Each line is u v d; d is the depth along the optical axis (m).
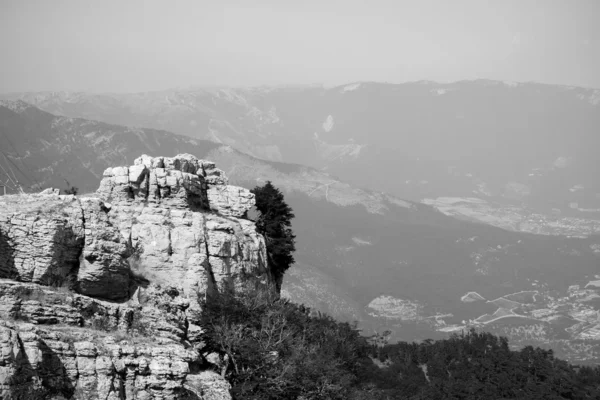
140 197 81.44
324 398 85.44
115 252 69.75
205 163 94.38
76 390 57.94
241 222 91.69
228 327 78.06
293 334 90.62
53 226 65.94
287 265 110.50
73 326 62.31
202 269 78.44
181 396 64.19
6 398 52.62
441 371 183.38
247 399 73.12
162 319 70.56
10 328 55.78
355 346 134.38
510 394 181.12
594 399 188.62
